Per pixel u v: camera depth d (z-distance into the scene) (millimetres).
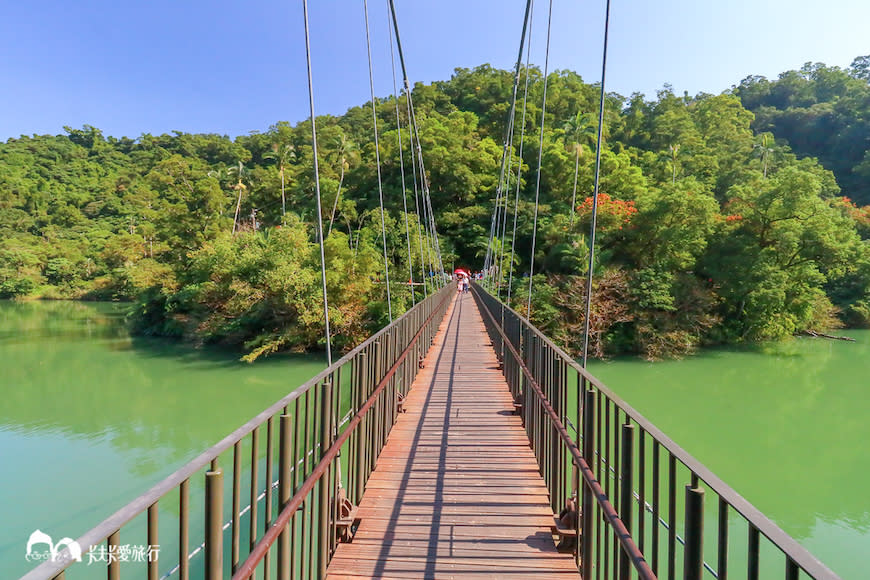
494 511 3336
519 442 4727
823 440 13750
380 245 36688
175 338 29406
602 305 25234
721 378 20891
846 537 8734
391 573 2643
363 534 3035
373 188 51562
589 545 2465
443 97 76938
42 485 10508
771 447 13227
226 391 18438
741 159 53469
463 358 9555
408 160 52062
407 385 6457
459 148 53312
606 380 20656
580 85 70688
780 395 18328
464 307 22172
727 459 12422
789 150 63062
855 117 65625
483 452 4457
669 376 21250
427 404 6133
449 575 2627
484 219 49375
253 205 49312
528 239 40469
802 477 11312
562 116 66438
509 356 6977
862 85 75750
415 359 7660
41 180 72750
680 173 47406
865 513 9578
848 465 11961
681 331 24516
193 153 79750
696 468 1373
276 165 49656
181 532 1432
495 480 3842
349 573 2641
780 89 84312
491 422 5379
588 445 2494
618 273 26750
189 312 28547
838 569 7797
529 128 62406
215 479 1520
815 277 25484
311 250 24719
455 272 40500
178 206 32906
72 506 9547
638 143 63031
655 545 1700
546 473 3748
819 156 65312
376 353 4238
